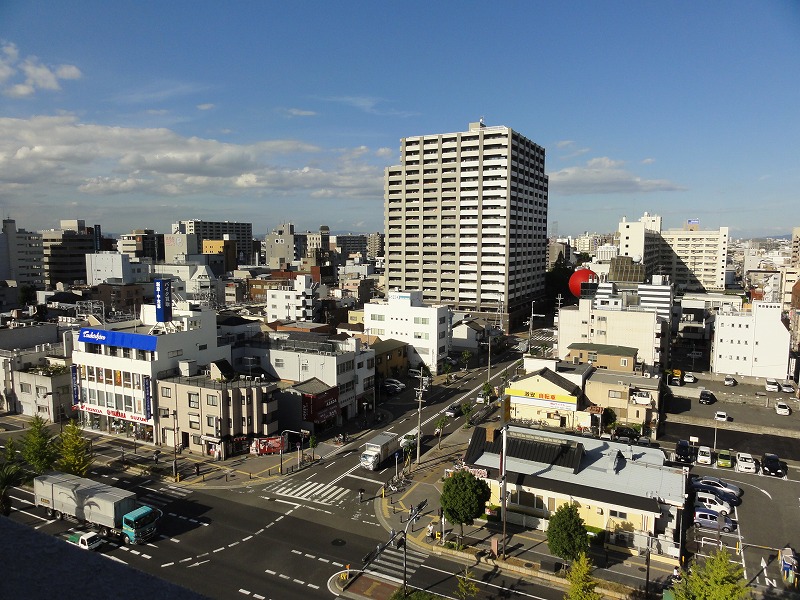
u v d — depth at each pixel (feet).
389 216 563.48
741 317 337.52
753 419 263.70
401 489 182.39
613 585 128.36
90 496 151.74
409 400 290.76
